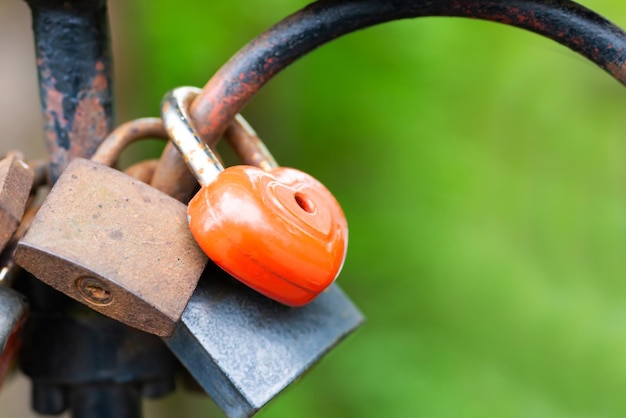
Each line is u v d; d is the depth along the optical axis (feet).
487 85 4.50
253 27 3.62
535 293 4.69
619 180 5.39
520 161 4.81
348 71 4.15
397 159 4.33
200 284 1.34
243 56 1.35
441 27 4.17
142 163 1.48
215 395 1.35
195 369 1.35
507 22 1.31
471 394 4.31
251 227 1.26
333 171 4.30
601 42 1.30
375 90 4.19
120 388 1.51
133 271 1.25
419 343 4.35
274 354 1.34
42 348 1.45
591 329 4.75
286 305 1.37
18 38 3.49
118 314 1.27
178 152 1.39
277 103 4.09
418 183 4.40
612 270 5.03
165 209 1.30
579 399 4.54
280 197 1.28
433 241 4.39
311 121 4.18
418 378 4.26
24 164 1.34
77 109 1.45
